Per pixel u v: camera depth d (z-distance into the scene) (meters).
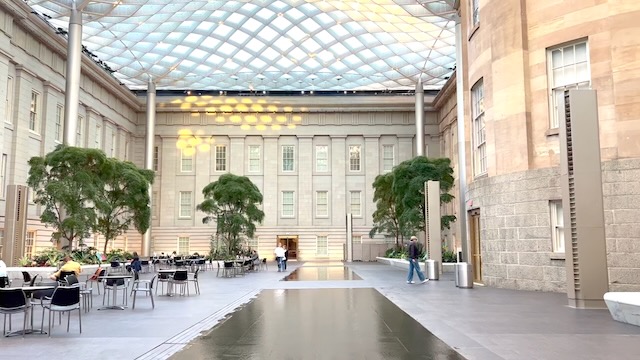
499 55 17.89
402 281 21.50
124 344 8.22
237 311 12.27
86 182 25.42
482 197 18.86
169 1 37.88
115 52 44.50
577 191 12.29
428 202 26.53
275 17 43.38
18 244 23.48
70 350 7.76
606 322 10.04
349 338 8.62
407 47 46.00
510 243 17.27
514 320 10.38
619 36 15.02
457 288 17.69
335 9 41.34
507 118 17.48
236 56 48.72
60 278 13.61
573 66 16.31
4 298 8.94
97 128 44.53
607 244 14.56
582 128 12.35
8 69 31.09
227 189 35.50
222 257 36.66
